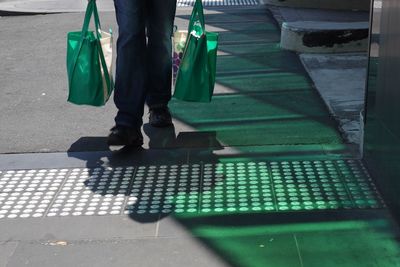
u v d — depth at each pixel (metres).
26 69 7.18
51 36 9.05
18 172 4.33
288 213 3.65
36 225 3.63
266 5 10.58
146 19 4.70
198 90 4.78
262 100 5.61
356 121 4.95
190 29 4.73
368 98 4.08
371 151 4.04
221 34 8.41
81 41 4.54
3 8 11.41
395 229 3.44
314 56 7.04
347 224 3.51
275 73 6.46
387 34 3.59
